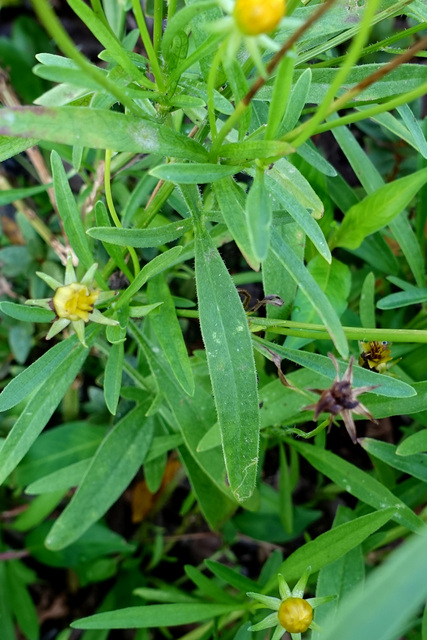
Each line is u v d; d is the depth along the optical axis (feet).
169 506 1.13
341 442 1.07
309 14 0.60
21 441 0.62
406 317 0.99
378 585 0.32
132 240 0.58
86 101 0.61
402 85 0.64
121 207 1.00
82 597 1.07
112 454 0.78
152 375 0.81
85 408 1.00
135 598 0.98
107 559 0.98
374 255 0.93
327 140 1.16
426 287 0.87
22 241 1.16
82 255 0.65
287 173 0.59
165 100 0.55
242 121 0.53
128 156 0.88
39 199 1.13
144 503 1.07
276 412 0.76
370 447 0.76
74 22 1.23
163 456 0.87
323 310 0.50
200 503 0.85
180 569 1.10
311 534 1.10
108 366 0.66
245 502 0.83
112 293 0.63
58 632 1.05
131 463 0.79
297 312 0.76
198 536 1.11
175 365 0.65
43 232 1.01
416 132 0.65
